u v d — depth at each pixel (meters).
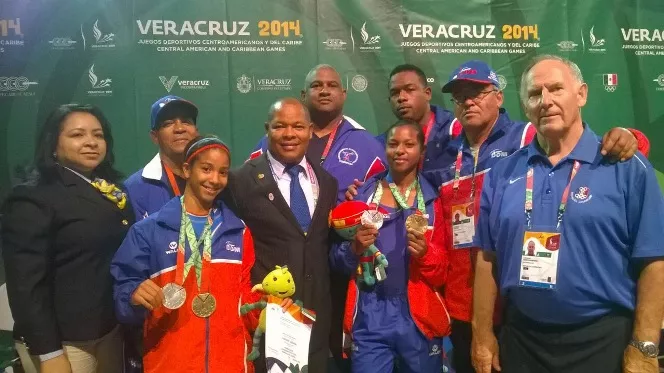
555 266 2.15
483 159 2.90
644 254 2.06
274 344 2.44
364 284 2.91
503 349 2.42
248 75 4.02
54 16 3.83
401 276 2.88
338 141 3.51
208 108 3.99
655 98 4.35
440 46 4.15
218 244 2.49
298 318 2.54
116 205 2.74
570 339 2.17
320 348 2.78
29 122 3.84
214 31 3.98
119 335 2.85
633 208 2.10
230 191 2.76
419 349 2.85
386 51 4.12
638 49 4.32
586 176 2.17
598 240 2.12
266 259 2.76
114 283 2.49
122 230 2.71
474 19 4.17
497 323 2.62
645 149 2.54
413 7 4.12
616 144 2.14
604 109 4.31
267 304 2.51
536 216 2.22
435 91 4.17
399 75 3.55
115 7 3.88
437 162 3.13
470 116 2.90
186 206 2.53
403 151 2.89
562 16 4.23
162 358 2.38
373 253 2.83
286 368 2.43
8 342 3.74
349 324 2.90
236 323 2.46
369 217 2.74
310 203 2.85
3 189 3.81
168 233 2.45
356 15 4.09
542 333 2.24
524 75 2.31
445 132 3.33
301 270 2.72
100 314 2.64
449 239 2.96
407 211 2.90
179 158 3.08
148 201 3.02
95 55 3.88
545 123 2.19
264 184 2.79
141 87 3.92
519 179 2.35
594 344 2.13
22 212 2.52
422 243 2.74
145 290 2.27
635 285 2.17
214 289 2.43
